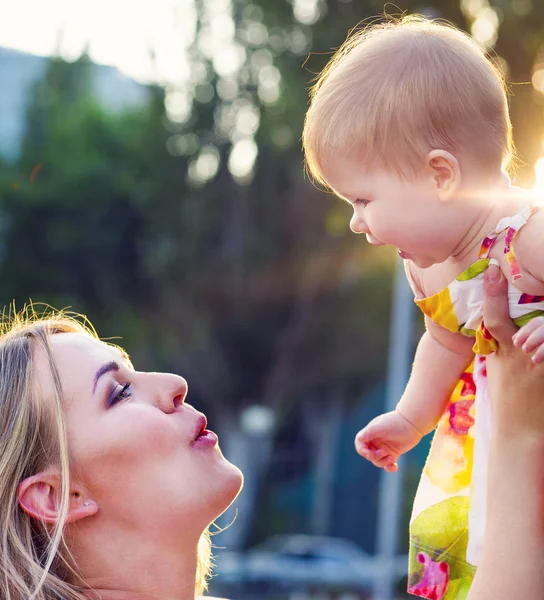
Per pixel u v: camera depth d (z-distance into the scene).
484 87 2.06
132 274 21.69
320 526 22.88
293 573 14.09
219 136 20.94
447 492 2.30
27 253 21.50
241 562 14.63
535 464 2.07
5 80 23.81
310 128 2.20
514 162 2.38
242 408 21.66
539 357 1.87
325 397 22.72
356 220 2.17
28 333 2.60
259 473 21.30
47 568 2.29
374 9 15.95
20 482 2.41
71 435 2.42
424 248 2.09
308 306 20.98
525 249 1.94
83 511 2.40
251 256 20.72
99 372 2.49
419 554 2.31
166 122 21.25
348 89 2.12
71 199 21.33
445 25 2.40
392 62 2.08
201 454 2.50
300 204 20.41
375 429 2.42
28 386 2.47
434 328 2.31
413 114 2.03
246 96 20.33
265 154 20.12
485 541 2.09
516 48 13.76
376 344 21.28
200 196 20.97
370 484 24.56
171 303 21.33
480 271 2.04
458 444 2.31
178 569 2.46
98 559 2.42
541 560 2.03
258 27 19.22
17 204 21.30
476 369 2.26
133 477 2.41
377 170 2.09
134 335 21.53
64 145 22.11
